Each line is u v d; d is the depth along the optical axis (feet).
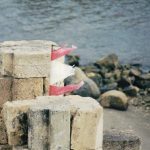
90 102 22.44
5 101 25.70
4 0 175.52
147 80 91.04
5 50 25.55
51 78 26.18
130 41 129.29
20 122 22.65
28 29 136.67
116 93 75.77
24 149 22.30
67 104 21.68
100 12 161.89
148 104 78.54
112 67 99.86
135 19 153.17
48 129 21.02
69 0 179.52
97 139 22.11
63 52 26.22
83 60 110.42
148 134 64.75
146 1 181.78
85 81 78.33
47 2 174.70
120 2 179.22
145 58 114.83
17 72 25.34
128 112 73.97
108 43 126.52
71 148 21.68
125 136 25.36
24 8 163.53
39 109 20.86
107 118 70.54
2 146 23.11
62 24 143.64
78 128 21.58
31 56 25.21
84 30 138.21
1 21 144.66
